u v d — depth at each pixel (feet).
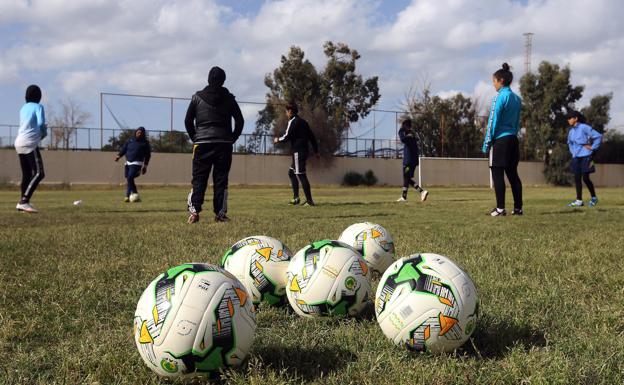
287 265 9.75
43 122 30.55
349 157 115.14
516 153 26.99
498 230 20.63
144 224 23.41
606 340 7.48
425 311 6.95
